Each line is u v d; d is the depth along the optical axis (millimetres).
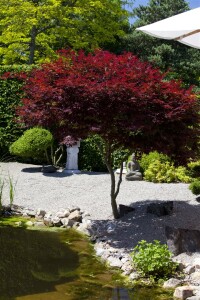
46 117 5895
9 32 16859
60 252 5469
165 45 19438
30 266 4922
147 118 5410
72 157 11117
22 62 19984
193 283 4430
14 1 16172
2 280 4461
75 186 9266
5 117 12539
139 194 8234
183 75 19906
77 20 17500
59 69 5930
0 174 10281
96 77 5719
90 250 5594
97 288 4297
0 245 5703
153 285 4418
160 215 6469
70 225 6773
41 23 17078
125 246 5582
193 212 6605
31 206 7785
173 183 9484
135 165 9961
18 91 12484
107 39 18266
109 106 5453
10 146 11961
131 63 6027
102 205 7617
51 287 4301
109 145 6398
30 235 6238
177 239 5207
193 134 5820
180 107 5484
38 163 12438
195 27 4895
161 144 5656
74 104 5516
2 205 7547
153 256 4680
